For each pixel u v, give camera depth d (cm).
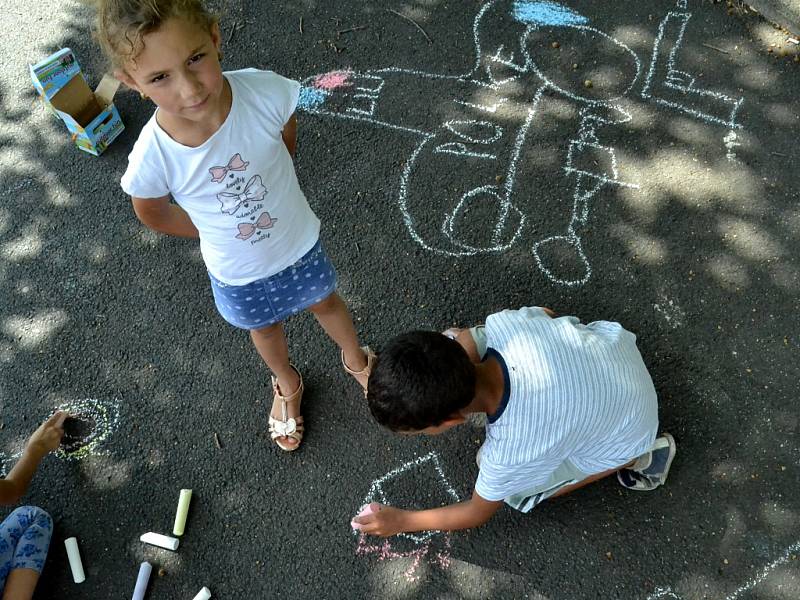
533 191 310
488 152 322
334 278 230
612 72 338
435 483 255
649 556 236
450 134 330
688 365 265
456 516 225
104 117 334
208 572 248
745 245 287
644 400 218
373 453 263
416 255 301
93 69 377
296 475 262
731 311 274
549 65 344
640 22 352
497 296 288
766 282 278
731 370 263
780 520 237
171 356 289
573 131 324
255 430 271
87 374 288
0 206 335
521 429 200
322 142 334
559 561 238
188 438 272
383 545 246
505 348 209
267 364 263
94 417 279
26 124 359
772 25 341
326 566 245
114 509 261
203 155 177
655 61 338
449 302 289
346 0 380
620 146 317
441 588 238
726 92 325
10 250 323
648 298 280
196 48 157
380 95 345
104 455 271
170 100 163
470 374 190
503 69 346
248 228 196
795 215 291
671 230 294
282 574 246
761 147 309
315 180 324
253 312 221
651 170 309
